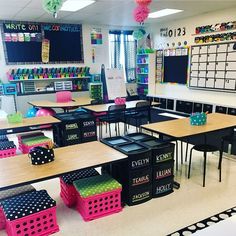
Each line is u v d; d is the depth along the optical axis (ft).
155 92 27.63
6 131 11.72
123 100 16.88
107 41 26.58
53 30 23.06
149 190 9.12
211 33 20.53
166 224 7.76
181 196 9.39
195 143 15.35
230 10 18.67
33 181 6.55
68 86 23.98
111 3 16.61
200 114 10.94
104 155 8.26
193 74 22.72
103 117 16.42
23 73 21.90
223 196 9.28
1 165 7.54
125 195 8.88
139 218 8.10
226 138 11.46
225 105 19.38
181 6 18.03
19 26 21.50
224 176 10.94
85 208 7.93
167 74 25.80
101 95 24.25
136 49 28.76
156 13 20.79
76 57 24.80
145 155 8.73
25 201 7.38
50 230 7.43
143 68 28.04
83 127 14.71
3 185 6.27
